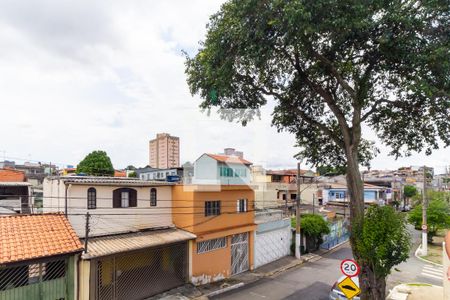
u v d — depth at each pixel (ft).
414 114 32.12
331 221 88.89
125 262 38.88
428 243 87.20
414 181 203.72
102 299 35.55
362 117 32.65
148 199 45.98
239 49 28.09
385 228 26.03
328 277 51.47
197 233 45.65
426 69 24.72
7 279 29.14
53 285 31.32
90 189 39.99
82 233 38.91
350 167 30.76
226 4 29.76
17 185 74.84
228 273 50.72
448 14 23.62
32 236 31.99
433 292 44.27
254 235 56.85
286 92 37.42
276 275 52.65
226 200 51.70
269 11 24.56
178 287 43.01
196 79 33.83
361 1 23.53
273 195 104.27
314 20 23.76
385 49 25.79
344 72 32.42
